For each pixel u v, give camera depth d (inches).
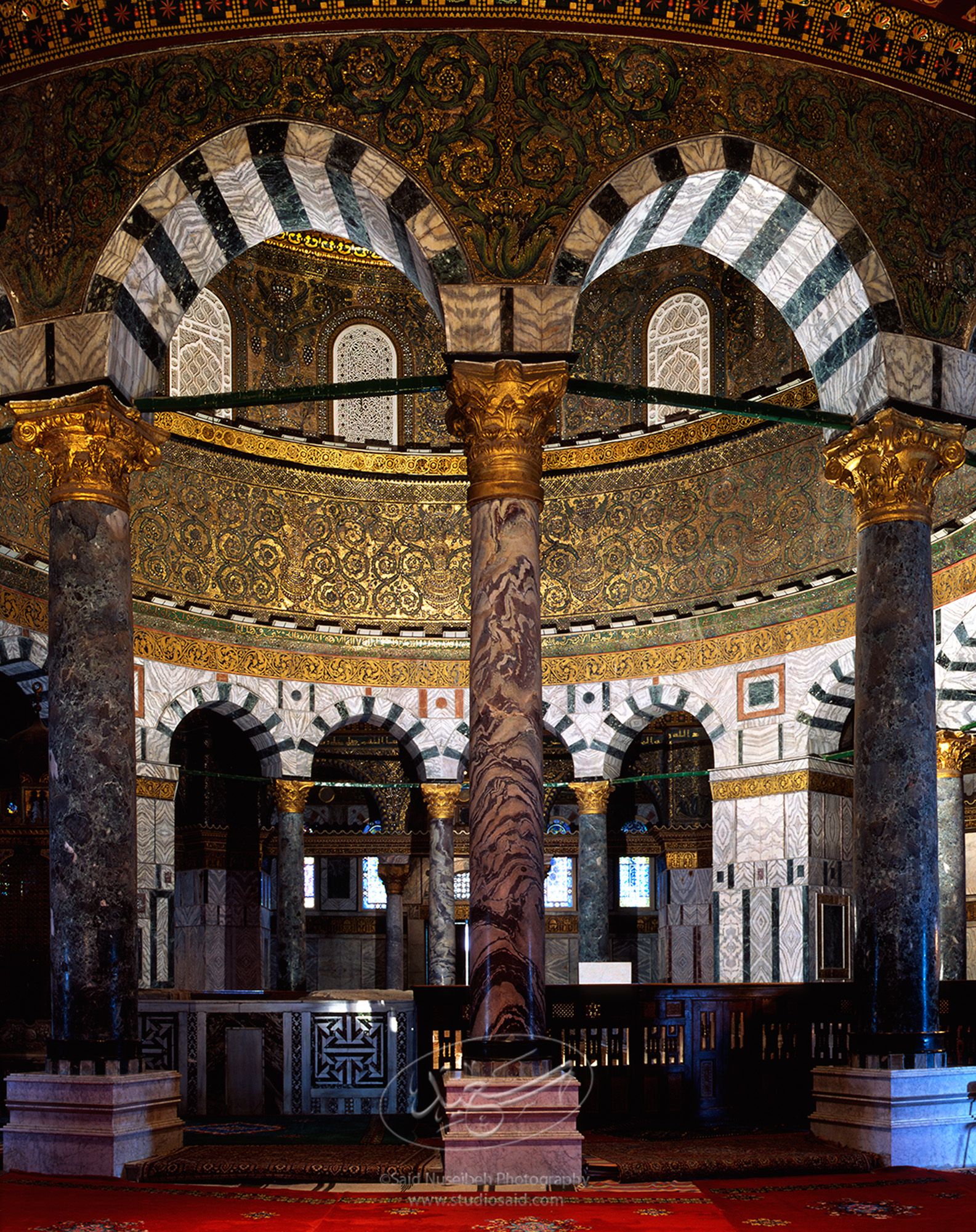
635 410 734.5
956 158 397.7
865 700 377.4
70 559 359.9
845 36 381.4
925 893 365.4
